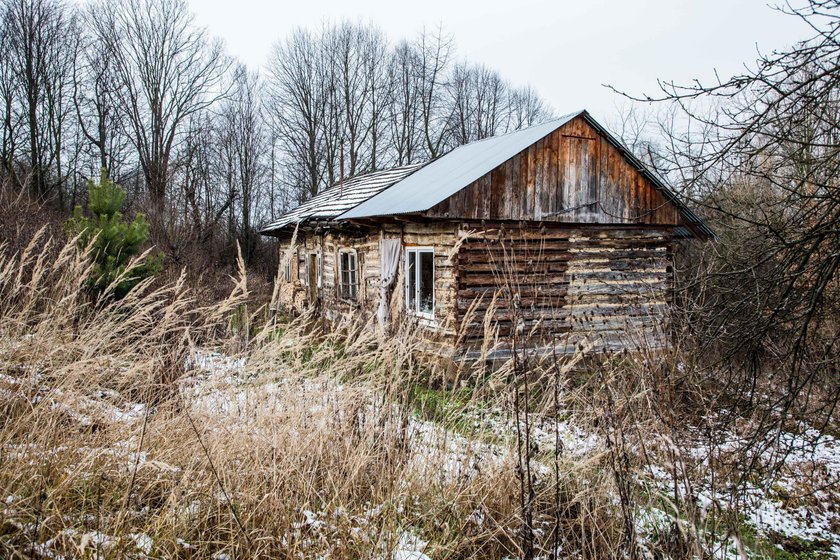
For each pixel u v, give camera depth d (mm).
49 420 3395
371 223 11930
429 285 11484
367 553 3146
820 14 3994
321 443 3811
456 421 4797
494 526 3588
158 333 4164
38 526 2785
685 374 4488
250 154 34719
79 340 3977
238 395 4070
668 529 3352
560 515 3588
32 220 12062
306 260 17344
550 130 10312
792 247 4711
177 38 33469
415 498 3777
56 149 29844
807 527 4938
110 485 3314
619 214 10961
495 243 9898
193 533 3150
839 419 7516
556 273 10414
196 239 20641
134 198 26797
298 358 4418
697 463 4328
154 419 3791
